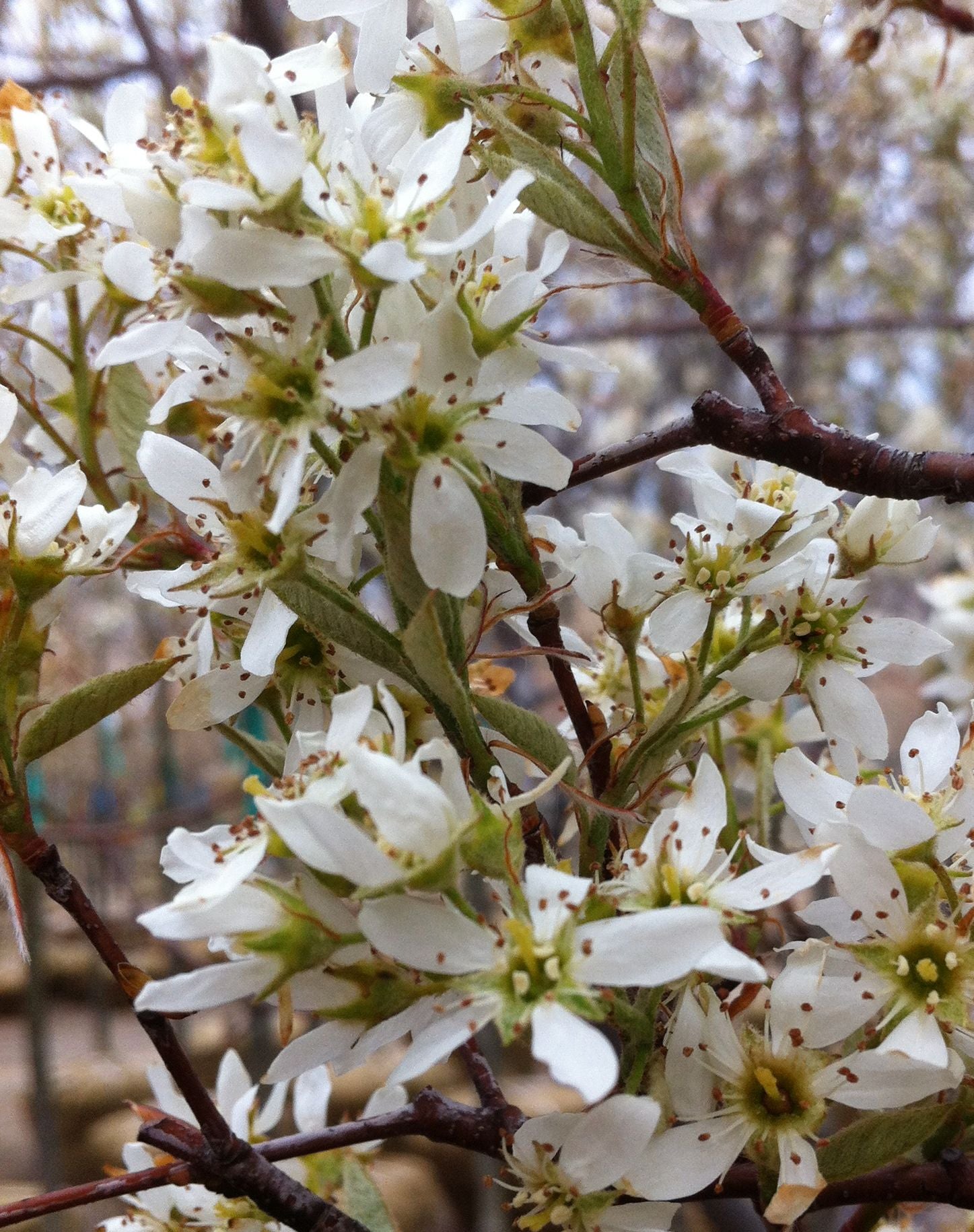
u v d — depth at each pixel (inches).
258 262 4.9
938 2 10.8
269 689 6.3
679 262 5.9
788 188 25.2
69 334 7.7
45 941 16.5
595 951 4.7
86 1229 20.1
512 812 5.0
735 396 27.5
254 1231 6.5
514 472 5.3
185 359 6.1
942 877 5.4
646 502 28.5
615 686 7.5
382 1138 6.1
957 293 28.4
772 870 5.4
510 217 5.7
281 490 5.0
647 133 5.9
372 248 5.0
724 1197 5.6
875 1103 5.4
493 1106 6.1
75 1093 26.8
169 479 6.1
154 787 24.2
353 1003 5.1
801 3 6.1
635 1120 4.9
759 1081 5.4
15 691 6.0
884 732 6.4
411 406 5.1
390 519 5.1
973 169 25.2
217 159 5.2
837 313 29.9
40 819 21.4
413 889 4.7
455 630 5.3
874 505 6.6
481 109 5.7
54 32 15.5
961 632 13.3
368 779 4.7
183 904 4.9
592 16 6.3
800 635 6.4
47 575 6.1
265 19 11.6
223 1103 7.0
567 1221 5.2
